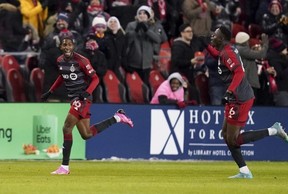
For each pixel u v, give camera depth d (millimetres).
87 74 48594
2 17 68812
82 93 48531
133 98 69312
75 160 64750
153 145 67125
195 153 68188
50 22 70438
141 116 66750
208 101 71312
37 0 70125
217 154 68688
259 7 77500
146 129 66875
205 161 67562
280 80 73688
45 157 63906
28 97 67812
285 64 73875
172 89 67688
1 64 67250
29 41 69938
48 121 64000
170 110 67500
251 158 70250
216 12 77375
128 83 69250
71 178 46406
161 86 67938
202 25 74875
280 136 48844
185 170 56438
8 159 63094
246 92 47219
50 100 65938
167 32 76000
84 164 60500
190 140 68000
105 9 73375
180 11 75875
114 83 68375
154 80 70438
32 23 70000
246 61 69125
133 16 72750
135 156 66625
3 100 67062
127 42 69125
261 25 76625
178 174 52375
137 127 66688
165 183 44188
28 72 68188
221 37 46969
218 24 76562
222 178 48906
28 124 63594
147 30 69312
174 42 70188
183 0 75375
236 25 77812
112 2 73625
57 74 65438
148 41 69688
